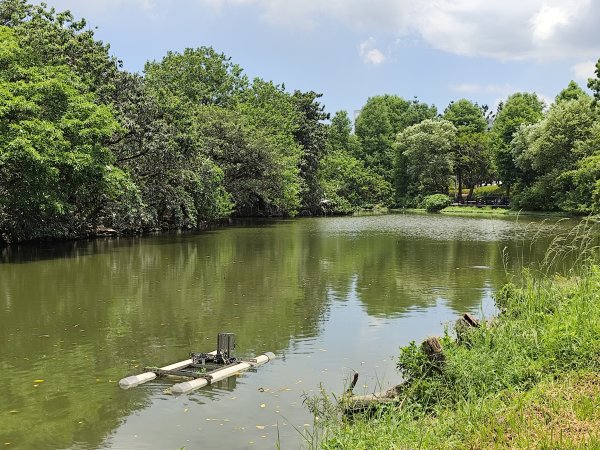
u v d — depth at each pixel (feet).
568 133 195.42
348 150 326.44
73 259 78.43
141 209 109.29
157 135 109.60
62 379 30.27
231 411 25.77
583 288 34.14
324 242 106.22
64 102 83.10
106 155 89.40
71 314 45.39
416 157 270.87
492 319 33.58
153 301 50.55
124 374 31.07
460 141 271.90
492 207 242.58
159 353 35.04
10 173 81.20
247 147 161.38
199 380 29.14
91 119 83.51
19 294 53.57
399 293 54.65
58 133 76.69
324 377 30.37
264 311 46.70
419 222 170.19
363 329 40.68
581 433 18.90
